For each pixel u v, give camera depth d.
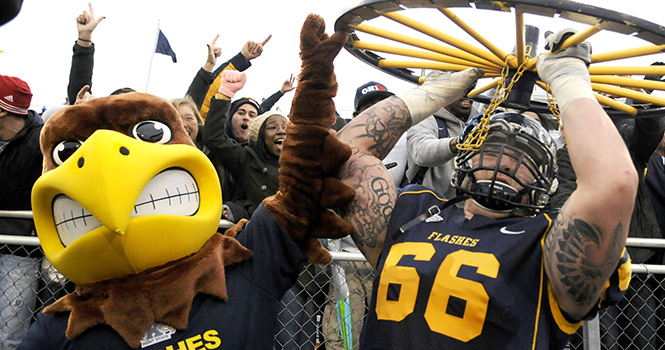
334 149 1.64
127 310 1.56
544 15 1.29
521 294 1.37
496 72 1.60
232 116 3.24
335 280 2.45
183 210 1.63
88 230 1.57
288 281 1.73
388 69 1.82
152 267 1.62
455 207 1.59
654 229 2.58
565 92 1.39
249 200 2.77
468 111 2.75
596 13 1.25
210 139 2.75
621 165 1.25
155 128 1.67
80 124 1.63
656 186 2.73
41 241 1.65
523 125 1.51
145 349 1.55
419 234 1.54
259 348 1.63
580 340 2.46
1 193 2.61
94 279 1.62
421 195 1.64
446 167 2.66
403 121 1.75
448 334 1.36
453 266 1.42
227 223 2.56
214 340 1.58
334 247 2.58
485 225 1.48
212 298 1.64
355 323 2.42
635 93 1.53
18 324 2.47
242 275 1.69
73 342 1.58
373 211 1.63
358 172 1.67
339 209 1.72
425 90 1.77
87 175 1.48
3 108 2.63
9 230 2.60
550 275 1.36
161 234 1.56
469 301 1.37
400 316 1.43
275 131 2.79
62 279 2.50
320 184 1.66
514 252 1.40
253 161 2.79
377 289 1.53
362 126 1.75
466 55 1.55
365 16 1.49
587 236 1.28
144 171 1.53
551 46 1.45
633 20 1.24
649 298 2.46
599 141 1.29
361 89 3.00
